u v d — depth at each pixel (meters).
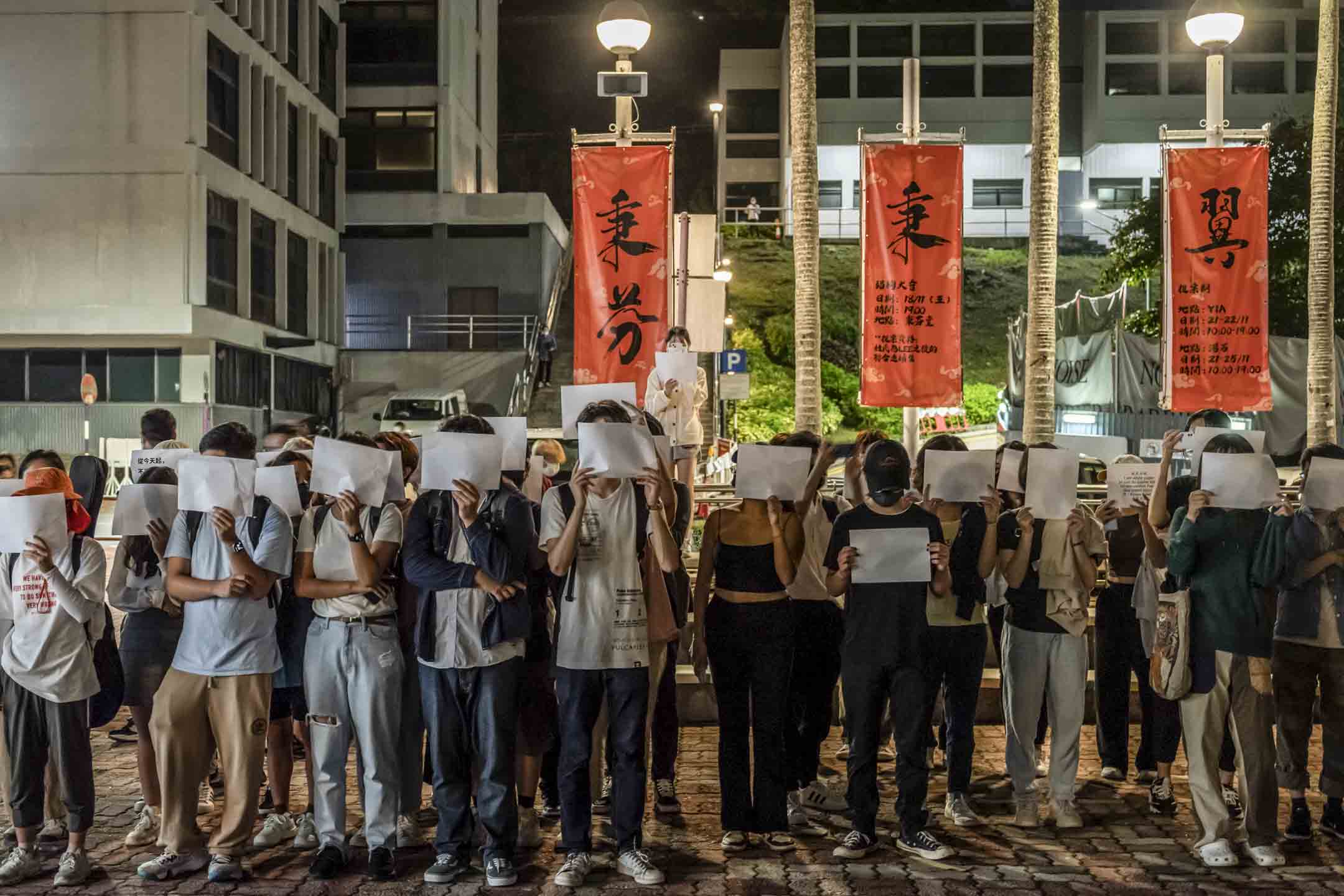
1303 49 51.31
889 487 6.54
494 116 53.75
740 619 6.51
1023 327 24.00
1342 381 21.17
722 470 18.77
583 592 6.18
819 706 7.26
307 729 7.09
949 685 7.20
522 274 43.34
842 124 53.00
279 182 36.69
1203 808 6.48
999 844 6.76
